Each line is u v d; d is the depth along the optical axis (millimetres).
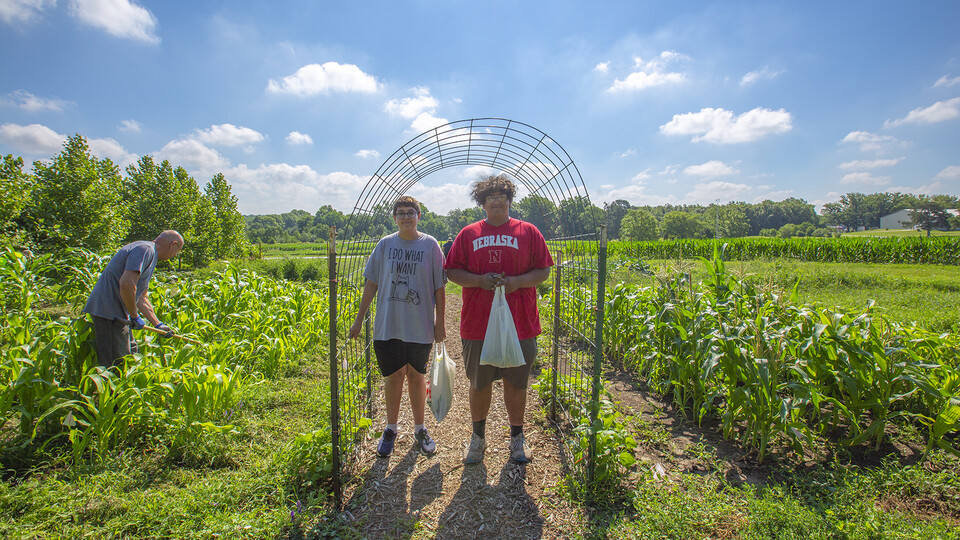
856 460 3193
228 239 23453
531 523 2547
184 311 5090
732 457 3273
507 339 2865
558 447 3396
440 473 3070
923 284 11922
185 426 3117
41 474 2756
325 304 6973
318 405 4031
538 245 3109
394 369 3135
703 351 3504
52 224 11898
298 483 2801
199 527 2352
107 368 3137
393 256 3105
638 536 2383
